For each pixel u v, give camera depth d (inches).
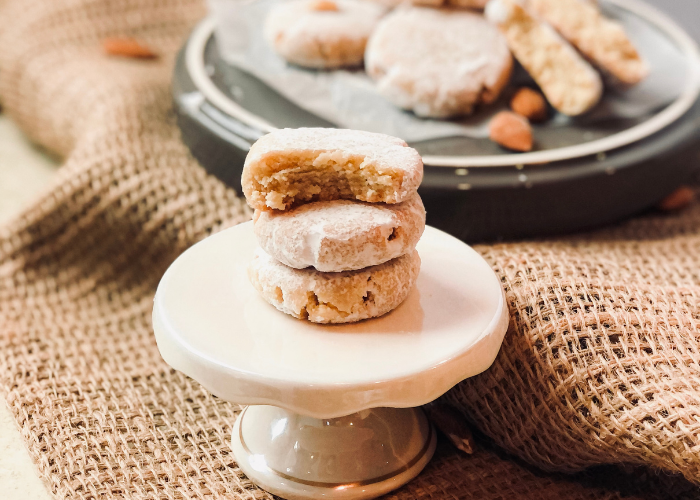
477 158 17.5
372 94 20.0
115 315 18.2
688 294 15.7
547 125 19.3
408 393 13.0
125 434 15.4
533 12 19.9
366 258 13.5
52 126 23.1
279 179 13.6
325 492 14.1
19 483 15.0
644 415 13.7
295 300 13.7
